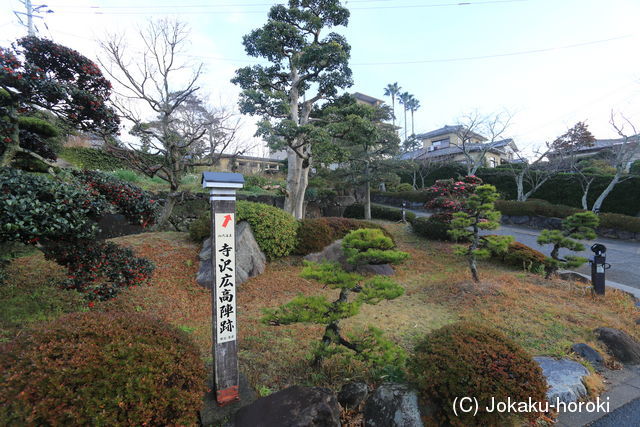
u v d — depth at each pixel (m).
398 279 7.80
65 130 7.05
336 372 3.46
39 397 1.88
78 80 4.59
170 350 2.46
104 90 4.81
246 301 5.88
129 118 6.91
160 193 9.97
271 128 7.61
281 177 18.19
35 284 4.86
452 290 6.52
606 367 4.03
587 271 8.84
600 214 13.91
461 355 2.80
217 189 2.74
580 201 16.77
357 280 3.41
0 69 3.54
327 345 3.47
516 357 2.86
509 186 20.19
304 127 7.74
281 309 3.32
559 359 3.97
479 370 2.67
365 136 9.33
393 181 15.62
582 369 3.73
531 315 5.29
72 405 1.91
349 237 3.76
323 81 9.68
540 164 19.16
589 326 4.93
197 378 2.45
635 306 6.05
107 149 7.01
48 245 3.61
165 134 7.75
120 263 3.96
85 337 2.29
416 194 21.25
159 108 7.73
